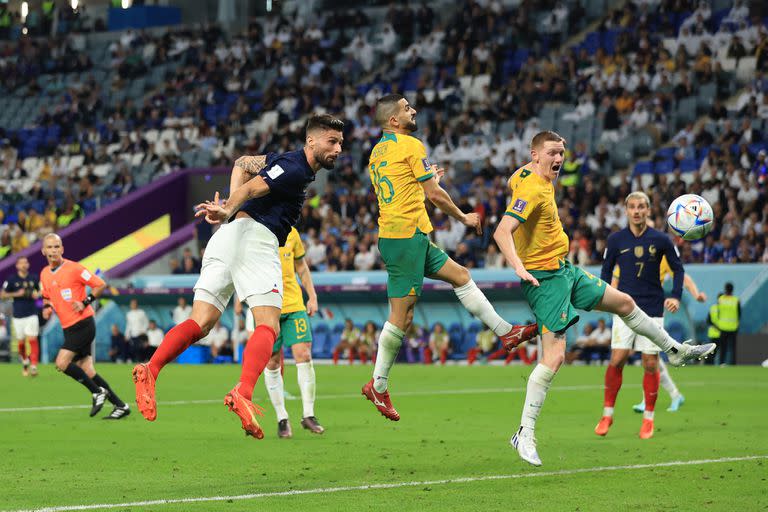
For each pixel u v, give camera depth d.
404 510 14.59
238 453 21.17
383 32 93.44
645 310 24.70
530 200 18.55
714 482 17.03
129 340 67.88
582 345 59.41
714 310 56.31
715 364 56.88
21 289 49.97
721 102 76.94
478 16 89.12
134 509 14.59
